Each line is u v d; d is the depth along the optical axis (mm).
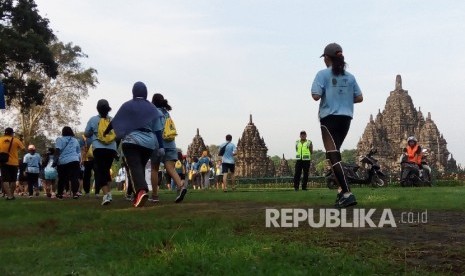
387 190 14719
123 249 4180
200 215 6977
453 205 7645
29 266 3766
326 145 7297
